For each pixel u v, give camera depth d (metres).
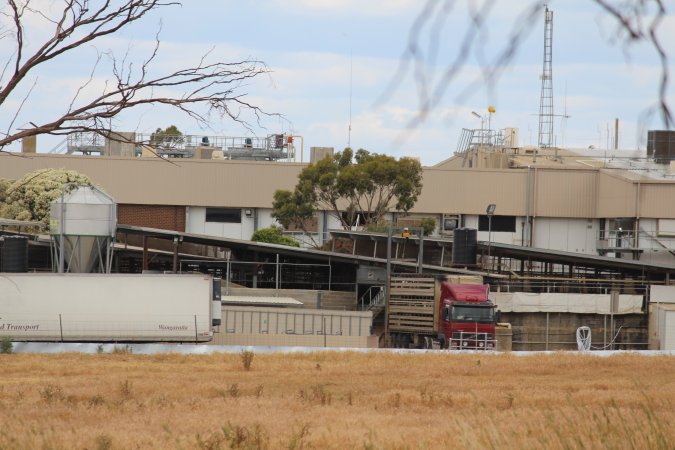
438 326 108.81
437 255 135.12
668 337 107.94
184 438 34.88
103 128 17.22
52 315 96.69
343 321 105.38
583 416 35.19
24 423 40.81
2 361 82.94
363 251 141.25
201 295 98.12
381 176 158.88
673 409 47.19
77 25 16.12
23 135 16.55
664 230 155.00
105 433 36.75
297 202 164.12
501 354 91.75
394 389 62.53
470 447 26.53
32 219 148.75
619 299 111.88
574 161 188.25
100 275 97.50
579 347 108.31
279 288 135.25
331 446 33.72
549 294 111.31
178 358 87.12
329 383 67.50
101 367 78.88
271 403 51.44
